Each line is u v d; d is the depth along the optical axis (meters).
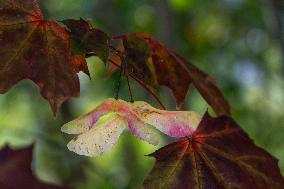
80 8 2.21
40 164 1.73
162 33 1.78
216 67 2.63
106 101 0.67
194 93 2.42
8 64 0.66
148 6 2.49
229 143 0.68
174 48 1.77
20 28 0.67
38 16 0.67
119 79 0.68
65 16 2.20
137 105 0.67
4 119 2.57
